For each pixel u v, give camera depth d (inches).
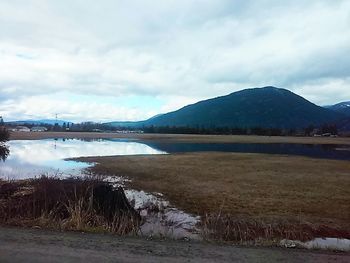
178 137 5231.3
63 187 482.6
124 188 816.9
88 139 4365.2
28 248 269.6
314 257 265.4
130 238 313.3
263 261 252.2
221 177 1015.6
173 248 279.9
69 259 246.4
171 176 1037.2
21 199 456.8
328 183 917.2
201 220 527.8
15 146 2659.9
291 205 653.3
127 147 2807.6
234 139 4685.0
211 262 247.1
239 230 419.5
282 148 2906.0
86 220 384.5
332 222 536.1
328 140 5073.8
